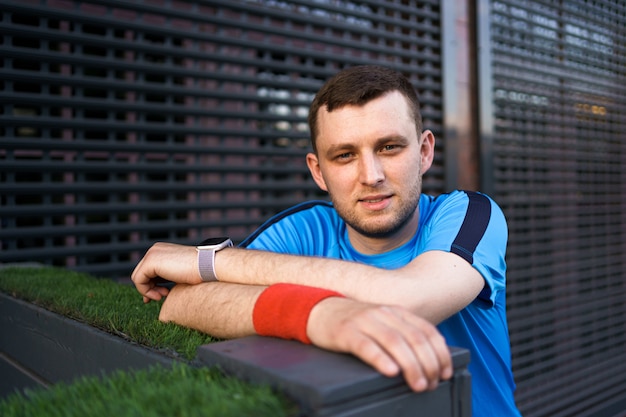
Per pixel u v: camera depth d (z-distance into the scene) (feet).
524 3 14.11
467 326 4.09
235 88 12.64
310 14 11.09
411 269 3.43
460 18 13.37
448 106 13.03
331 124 3.99
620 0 16.85
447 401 2.42
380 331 2.30
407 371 2.19
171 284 5.16
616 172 17.25
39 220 10.11
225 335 3.28
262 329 2.88
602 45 16.37
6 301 5.49
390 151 3.98
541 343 14.15
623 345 16.94
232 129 10.48
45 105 8.24
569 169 15.67
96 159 9.98
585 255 16.16
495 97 13.60
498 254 3.98
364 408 2.08
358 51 12.07
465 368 2.50
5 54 7.78
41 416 2.13
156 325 3.67
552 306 14.74
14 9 7.77
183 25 11.46
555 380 13.97
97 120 8.84
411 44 12.72
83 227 8.79
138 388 2.28
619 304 17.24
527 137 14.53
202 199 12.55
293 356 2.43
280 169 11.20
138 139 9.43
